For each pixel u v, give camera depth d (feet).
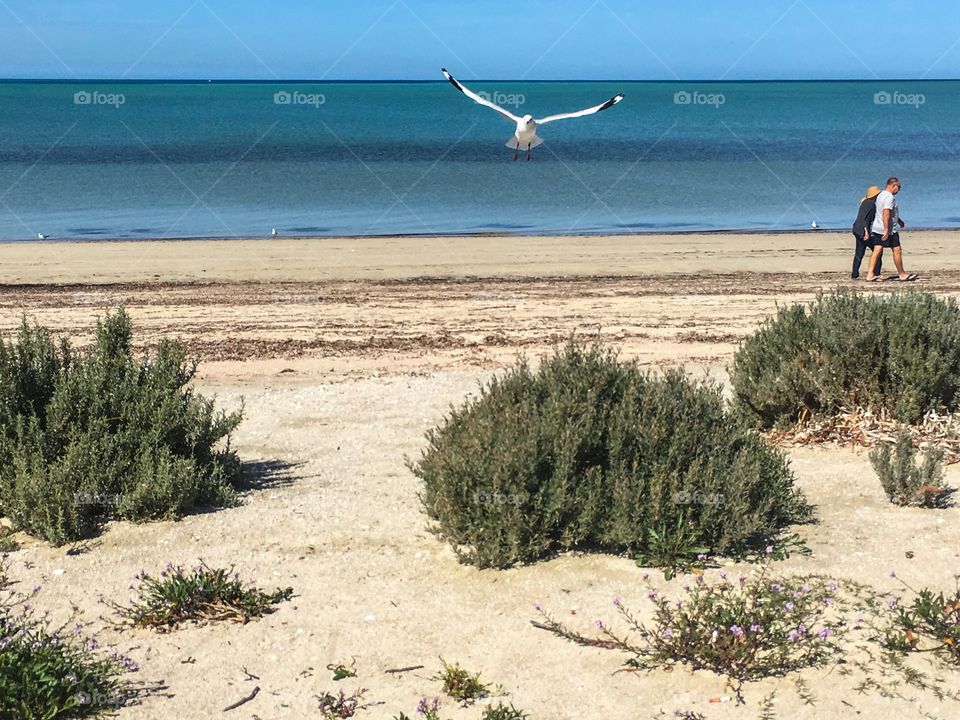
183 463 27.35
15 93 583.58
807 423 34.14
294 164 183.01
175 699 18.35
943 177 167.43
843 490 28.48
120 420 28.55
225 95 585.63
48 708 17.53
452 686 18.53
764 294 67.67
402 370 45.60
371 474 30.60
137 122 302.45
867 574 22.99
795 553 24.12
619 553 23.97
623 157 202.39
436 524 26.00
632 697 18.42
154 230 109.91
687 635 19.51
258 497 28.43
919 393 33.81
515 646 20.13
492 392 27.25
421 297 66.74
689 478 23.90
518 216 124.47
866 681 18.76
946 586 22.40
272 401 39.88
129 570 23.50
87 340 50.98
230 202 134.21
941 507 27.12
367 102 481.46
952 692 18.47
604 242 99.30
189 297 66.39
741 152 215.92
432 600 22.04
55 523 25.16
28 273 77.41
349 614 21.45
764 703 18.16
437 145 229.04
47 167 172.04
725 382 41.96
